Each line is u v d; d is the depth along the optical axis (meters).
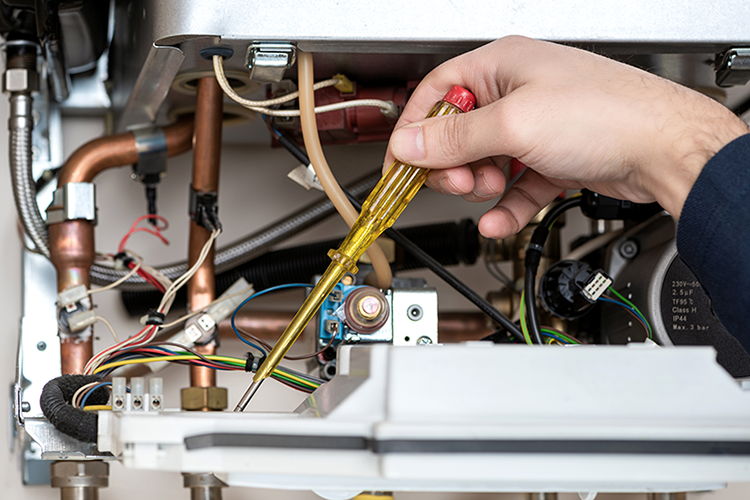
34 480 0.91
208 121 0.77
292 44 0.62
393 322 0.72
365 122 0.77
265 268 0.96
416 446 0.39
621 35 0.64
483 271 1.09
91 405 0.63
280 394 1.01
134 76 0.74
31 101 0.84
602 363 0.43
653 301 0.75
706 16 0.64
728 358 0.74
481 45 0.64
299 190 1.08
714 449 0.40
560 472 0.40
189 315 0.76
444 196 1.11
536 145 0.54
